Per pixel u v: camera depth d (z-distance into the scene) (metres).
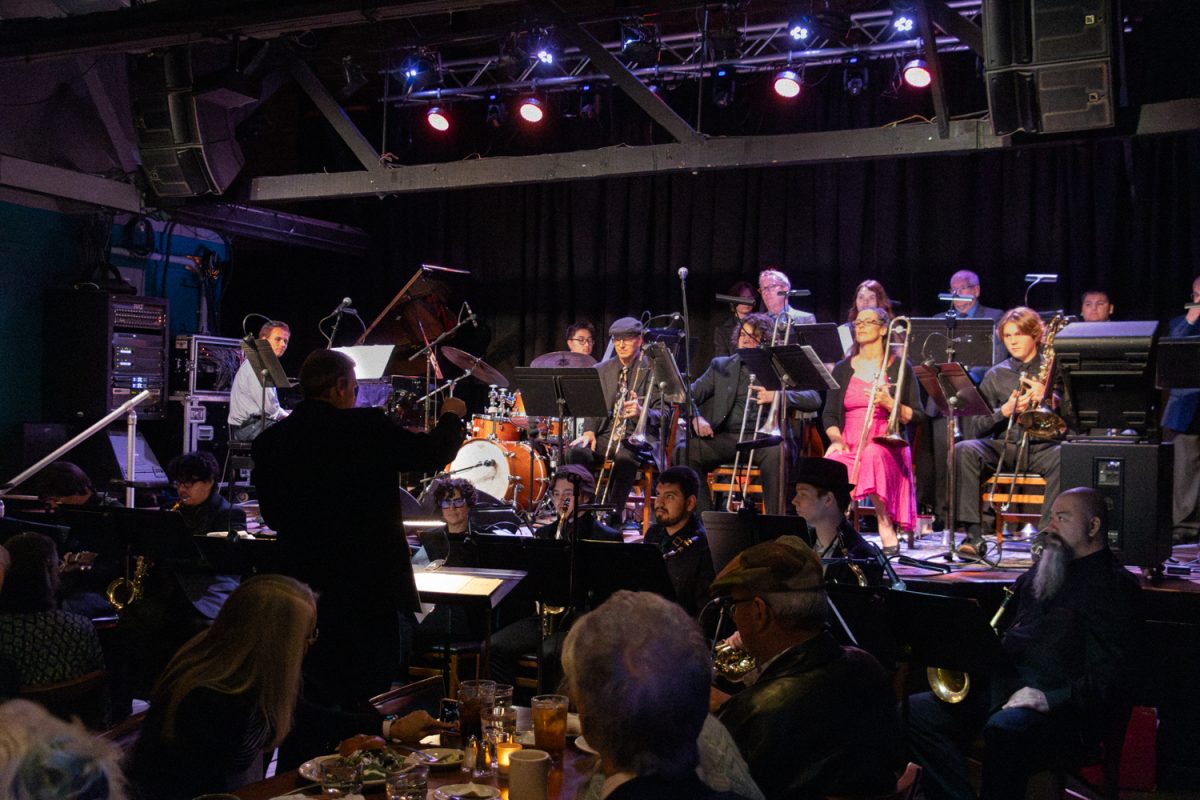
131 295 9.66
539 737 2.60
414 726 2.88
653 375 7.26
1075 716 4.18
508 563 4.74
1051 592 4.30
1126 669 4.19
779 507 6.65
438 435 3.69
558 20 7.60
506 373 10.49
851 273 9.23
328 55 9.66
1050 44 5.83
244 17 6.89
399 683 5.75
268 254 11.32
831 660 2.61
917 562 5.79
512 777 2.21
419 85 9.96
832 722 2.52
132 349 9.45
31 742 1.16
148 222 10.30
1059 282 8.67
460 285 10.64
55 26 7.38
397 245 10.86
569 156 7.86
